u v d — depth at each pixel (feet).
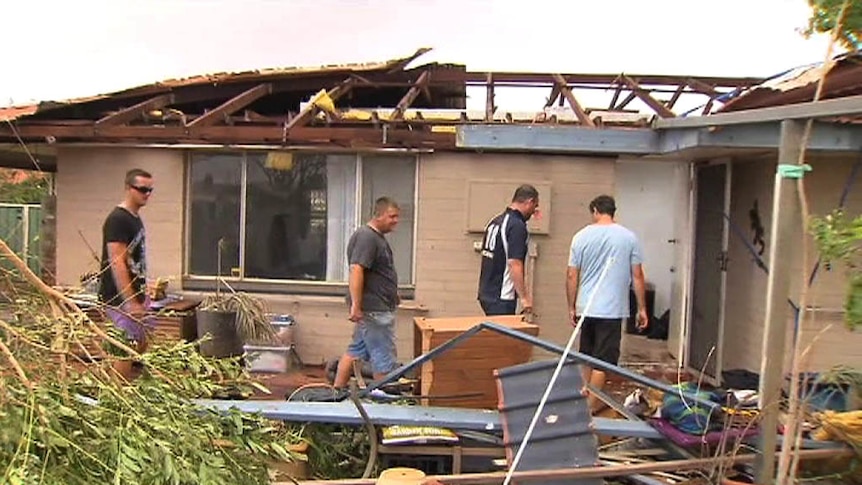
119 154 28.53
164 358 10.41
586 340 21.45
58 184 28.81
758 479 13.12
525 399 13.78
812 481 13.65
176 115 27.81
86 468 8.39
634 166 38.11
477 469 15.33
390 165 28.48
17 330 8.90
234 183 28.81
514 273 21.81
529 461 12.92
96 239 28.68
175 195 28.55
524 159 27.78
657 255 37.88
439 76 31.07
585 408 13.65
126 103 29.30
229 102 28.02
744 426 13.80
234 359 11.68
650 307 37.17
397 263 28.58
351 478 15.06
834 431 13.91
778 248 13.64
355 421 14.74
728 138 20.89
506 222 22.13
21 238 34.35
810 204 24.00
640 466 12.98
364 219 28.53
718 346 27.78
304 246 28.84
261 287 28.86
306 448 14.71
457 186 27.94
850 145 17.81
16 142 28.17
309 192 28.73
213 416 10.21
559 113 28.68
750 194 26.00
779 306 13.60
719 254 28.07
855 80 18.51
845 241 11.35
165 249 28.63
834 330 22.91
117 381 9.27
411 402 17.33
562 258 27.84
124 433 8.60
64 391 8.73
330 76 31.09
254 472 10.28
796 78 20.03
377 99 35.73
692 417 14.46
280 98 33.09
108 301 16.24
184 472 8.81
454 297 28.12
